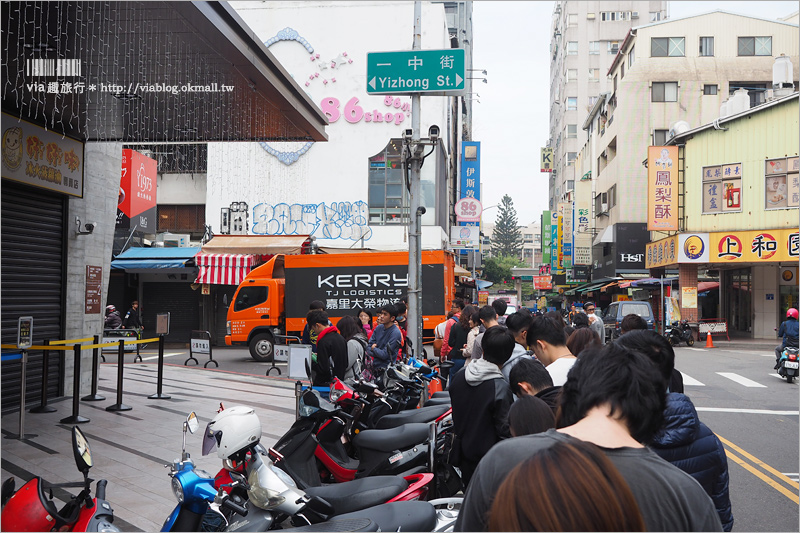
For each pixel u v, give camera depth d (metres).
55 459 6.77
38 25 6.23
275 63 7.74
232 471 3.54
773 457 7.76
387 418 6.02
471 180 38.31
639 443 1.79
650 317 23.69
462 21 54.16
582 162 50.34
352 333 8.08
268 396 11.69
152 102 8.83
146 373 15.63
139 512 5.19
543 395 3.50
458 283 31.81
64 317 10.64
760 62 34.50
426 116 28.64
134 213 25.97
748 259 25.62
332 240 28.36
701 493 1.67
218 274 23.47
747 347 24.58
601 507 1.13
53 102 8.82
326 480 5.70
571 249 48.50
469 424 4.25
